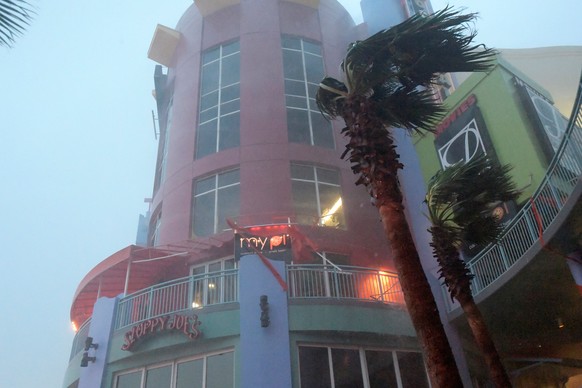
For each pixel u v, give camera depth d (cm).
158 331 1278
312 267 1514
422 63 711
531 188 1437
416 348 1351
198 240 1708
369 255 1792
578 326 1524
